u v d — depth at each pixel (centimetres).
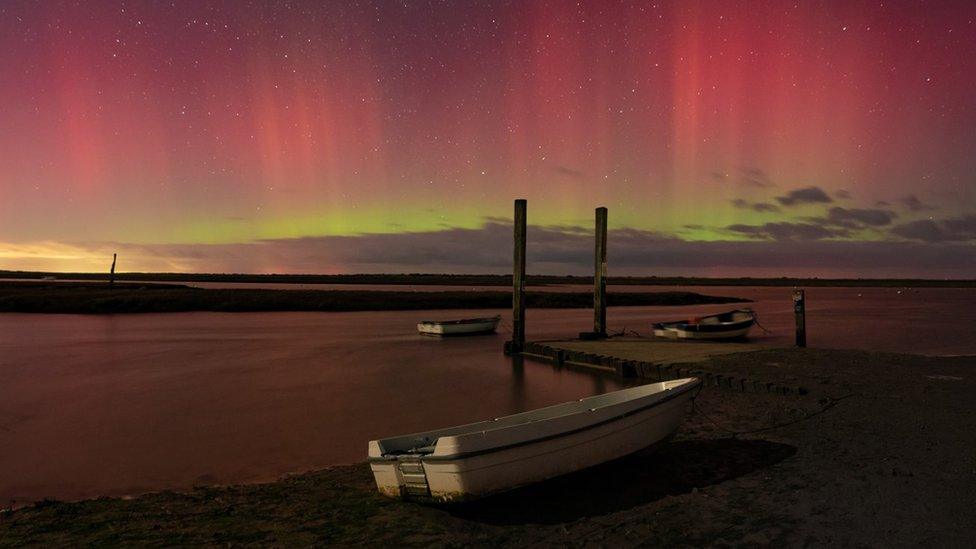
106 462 1022
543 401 1486
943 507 630
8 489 893
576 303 6231
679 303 6881
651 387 953
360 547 616
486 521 678
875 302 7706
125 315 4453
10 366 2069
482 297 5938
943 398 1159
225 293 5803
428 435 797
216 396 1565
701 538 592
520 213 2331
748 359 1720
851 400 1149
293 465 1000
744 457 861
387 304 5344
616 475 809
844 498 671
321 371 1956
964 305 6694
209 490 839
